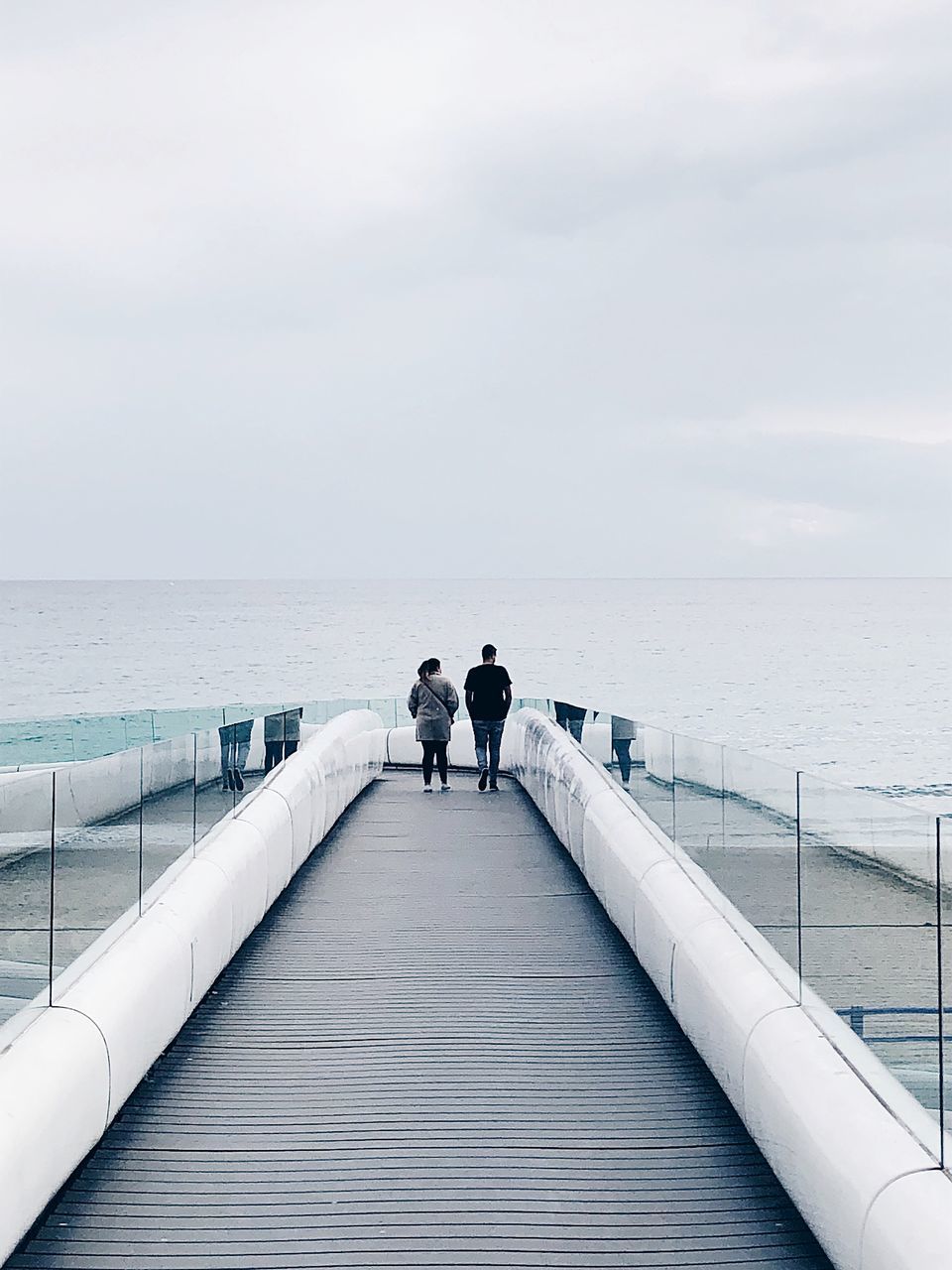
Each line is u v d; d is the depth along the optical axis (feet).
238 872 21.75
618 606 610.65
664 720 151.23
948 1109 10.32
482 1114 14.88
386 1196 12.63
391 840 36.19
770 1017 13.83
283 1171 13.24
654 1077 16.20
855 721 150.20
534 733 44.91
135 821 17.26
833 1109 11.59
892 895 11.55
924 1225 9.48
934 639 321.32
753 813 16.14
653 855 21.35
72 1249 11.54
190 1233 11.84
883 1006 11.43
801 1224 12.05
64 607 576.61
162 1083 15.92
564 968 21.77
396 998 19.90
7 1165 10.84
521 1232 11.85
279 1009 19.30
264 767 29.07
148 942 16.38
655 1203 12.50
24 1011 13.06
